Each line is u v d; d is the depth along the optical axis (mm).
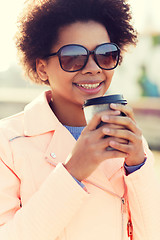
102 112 1246
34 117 1629
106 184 1529
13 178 1521
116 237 1471
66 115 1696
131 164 1431
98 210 1472
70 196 1282
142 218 1467
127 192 1541
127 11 1885
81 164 1292
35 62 1799
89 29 1566
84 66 1510
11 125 1636
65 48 1520
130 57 9250
